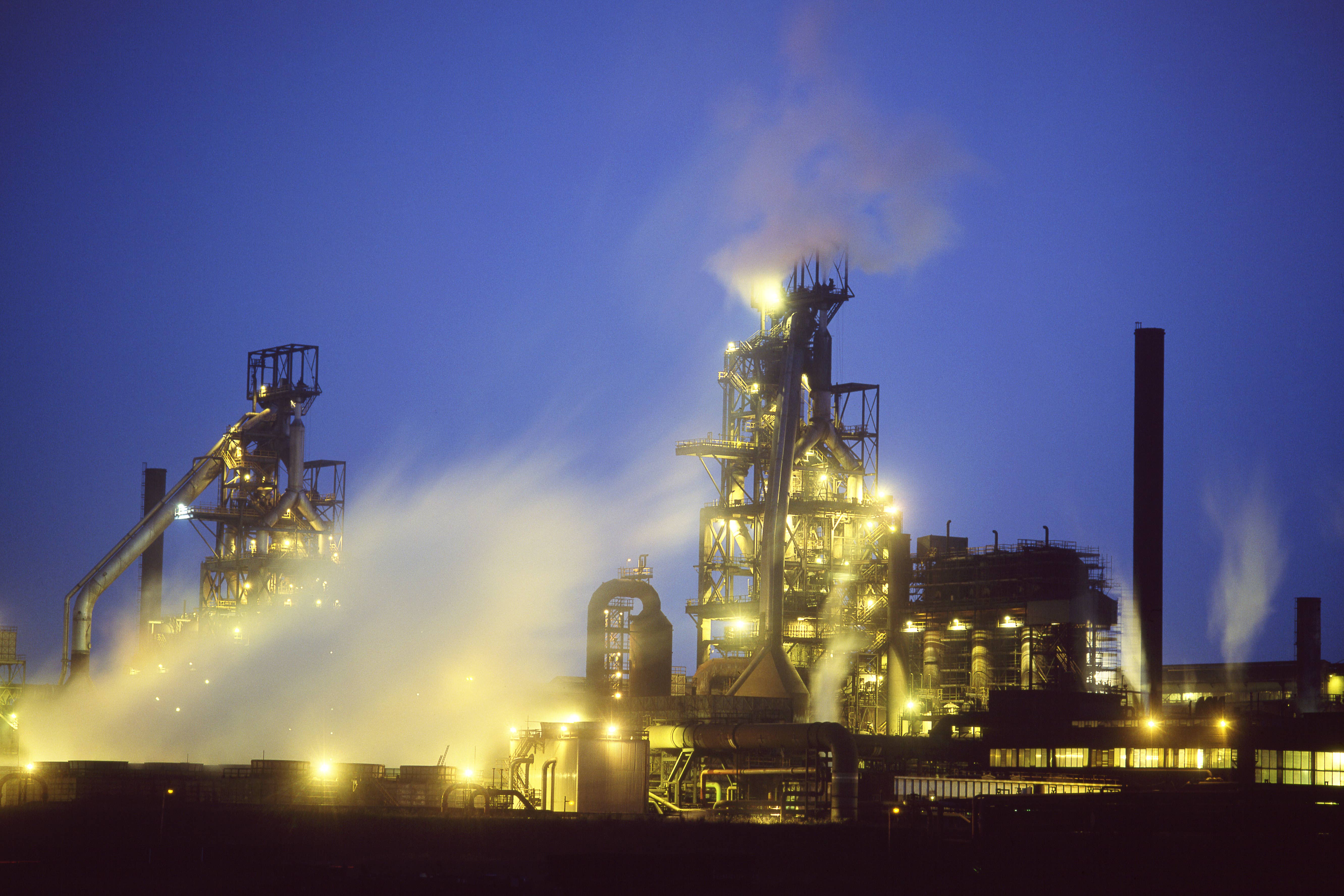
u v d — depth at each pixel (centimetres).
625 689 13662
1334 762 10150
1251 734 10681
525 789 10688
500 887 6731
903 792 11031
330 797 10138
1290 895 6944
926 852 8062
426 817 9194
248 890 6781
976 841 8125
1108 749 11388
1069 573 14275
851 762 10181
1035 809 8244
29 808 9325
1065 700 12388
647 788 10638
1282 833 7700
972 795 10106
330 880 6950
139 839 8406
